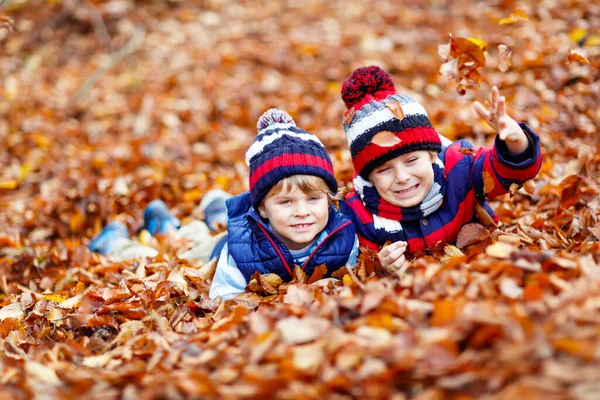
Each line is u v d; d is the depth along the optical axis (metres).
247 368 2.00
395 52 7.36
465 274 2.36
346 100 3.12
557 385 1.64
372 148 2.96
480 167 3.07
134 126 6.76
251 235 3.22
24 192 5.70
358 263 3.08
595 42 5.49
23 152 6.45
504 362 1.75
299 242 3.06
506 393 1.66
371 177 3.08
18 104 7.49
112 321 2.83
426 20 7.93
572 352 1.71
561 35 5.95
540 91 5.18
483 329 1.86
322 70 7.30
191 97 7.18
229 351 2.19
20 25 9.37
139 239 4.52
